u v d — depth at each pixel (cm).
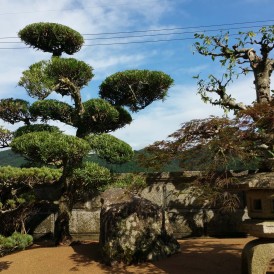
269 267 524
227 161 426
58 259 602
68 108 747
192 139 458
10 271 554
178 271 513
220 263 540
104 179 655
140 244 571
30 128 720
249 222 439
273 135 431
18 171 668
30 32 795
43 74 693
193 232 820
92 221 828
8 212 723
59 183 737
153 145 488
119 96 830
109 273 526
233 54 662
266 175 428
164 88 812
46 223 838
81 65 712
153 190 834
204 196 446
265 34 624
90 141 666
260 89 629
